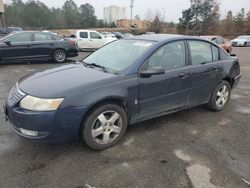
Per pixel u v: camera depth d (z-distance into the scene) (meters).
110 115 3.57
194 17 62.44
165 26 66.00
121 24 88.25
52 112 3.10
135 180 2.94
